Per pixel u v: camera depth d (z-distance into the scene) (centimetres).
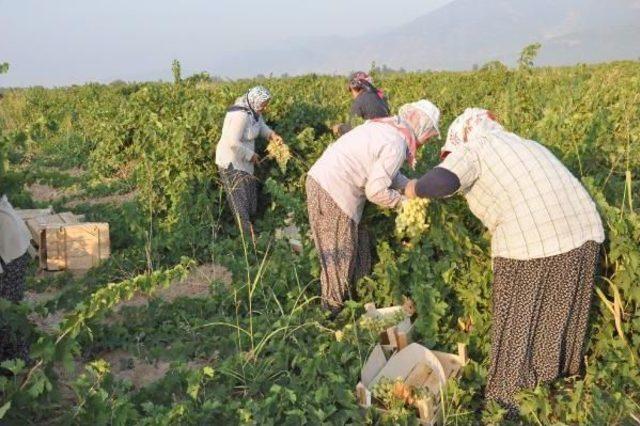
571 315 391
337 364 422
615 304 404
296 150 794
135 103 1147
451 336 461
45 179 898
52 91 2667
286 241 605
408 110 488
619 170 545
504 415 397
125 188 1018
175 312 539
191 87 1292
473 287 454
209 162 777
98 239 685
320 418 372
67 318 371
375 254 533
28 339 441
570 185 381
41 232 676
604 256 416
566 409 390
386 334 456
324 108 914
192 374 405
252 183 749
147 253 661
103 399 364
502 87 1499
